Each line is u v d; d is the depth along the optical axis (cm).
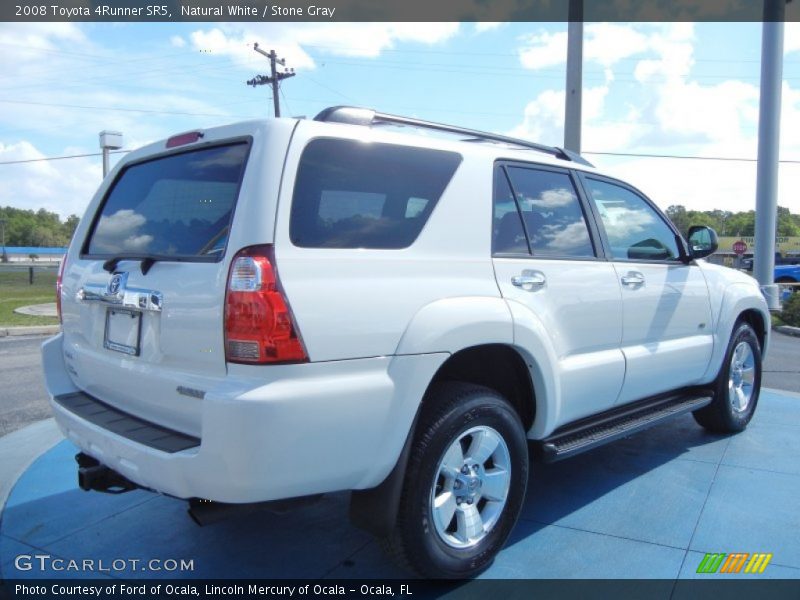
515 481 324
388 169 295
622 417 417
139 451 262
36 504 396
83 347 343
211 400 240
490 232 323
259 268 243
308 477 249
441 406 291
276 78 3209
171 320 271
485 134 370
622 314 394
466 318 292
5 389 733
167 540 351
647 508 388
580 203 393
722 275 512
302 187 263
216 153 288
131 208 335
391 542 284
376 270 272
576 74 1080
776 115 1516
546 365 332
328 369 252
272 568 322
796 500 399
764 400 670
